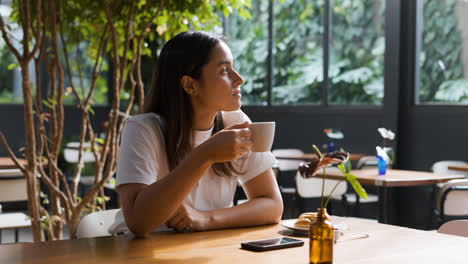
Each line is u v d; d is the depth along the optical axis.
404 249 1.19
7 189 3.69
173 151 1.50
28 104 2.62
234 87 1.48
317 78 6.49
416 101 5.69
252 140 1.26
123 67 2.95
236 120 1.69
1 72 7.40
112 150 2.96
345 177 1.11
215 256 1.11
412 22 5.64
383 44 5.83
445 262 1.08
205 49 1.45
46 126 7.48
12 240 5.10
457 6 5.26
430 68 5.54
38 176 3.14
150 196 1.28
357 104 6.11
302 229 1.35
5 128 7.49
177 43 1.50
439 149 5.45
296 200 4.80
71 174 5.56
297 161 5.74
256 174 1.61
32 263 1.05
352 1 6.09
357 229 1.44
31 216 2.72
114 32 2.84
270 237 1.33
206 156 1.23
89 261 1.06
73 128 7.88
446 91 5.40
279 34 6.87
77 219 2.88
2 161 4.75
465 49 5.21
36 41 2.58
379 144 5.89
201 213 1.43
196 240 1.28
